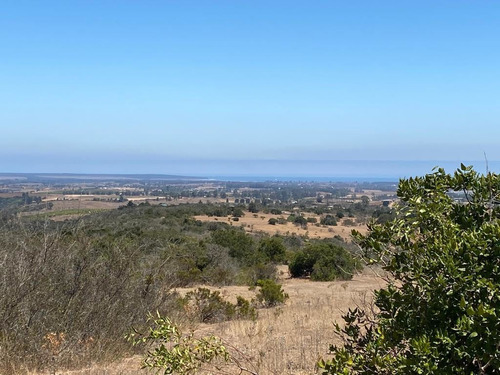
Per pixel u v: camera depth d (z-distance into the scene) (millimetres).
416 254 2889
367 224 3230
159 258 8680
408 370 2617
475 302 2691
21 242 6551
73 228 7316
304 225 53125
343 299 13008
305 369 5660
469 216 3102
